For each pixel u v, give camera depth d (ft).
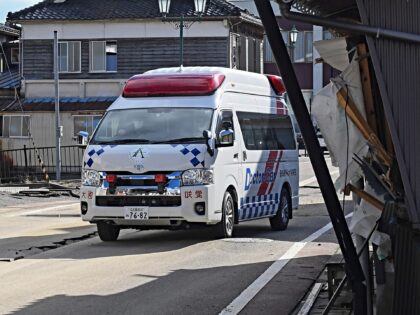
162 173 47.16
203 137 48.06
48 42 147.95
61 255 45.44
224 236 50.21
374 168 22.89
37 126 142.61
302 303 32.32
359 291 21.11
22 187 101.45
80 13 146.72
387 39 20.10
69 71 147.74
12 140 143.02
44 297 33.35
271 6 20.30
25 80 148.15
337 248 47.01
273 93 59.31
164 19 110.83
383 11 20.08
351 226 23.61
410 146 20.16
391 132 20.20
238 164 51.37
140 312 30.63
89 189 48.49
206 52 142.92
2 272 39.73
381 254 22.66
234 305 31.89
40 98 147.54
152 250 46.70
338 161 23.17
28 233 56.44
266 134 56.80
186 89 50.65
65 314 30.22
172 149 47.50
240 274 38.68
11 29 174.70
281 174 58.23
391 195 22.57
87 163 48.91
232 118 51.47
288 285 35.96
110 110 51.16
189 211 46.93
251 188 53.21
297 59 160.15
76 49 147.74
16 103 146.00
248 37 153.79
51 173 137.49
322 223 61.67
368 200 23.13
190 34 143.13
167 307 31.48
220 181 48.62
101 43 146.72
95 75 147.02
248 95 54.95
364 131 22.77
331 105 23.17
